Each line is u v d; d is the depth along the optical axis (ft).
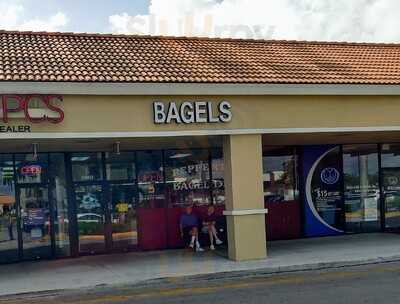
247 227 46.39
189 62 50.42
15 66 43.68
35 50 48.85
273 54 56.49
